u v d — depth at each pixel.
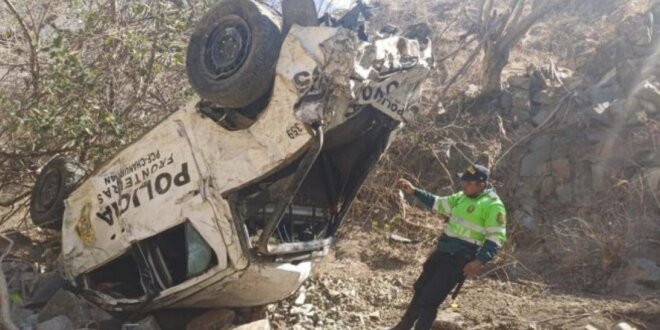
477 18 12.84
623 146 9.52
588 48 12.62
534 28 14.75
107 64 8.16
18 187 8.70
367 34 5.18
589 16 14.41
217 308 6.21
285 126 5.06
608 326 6.34
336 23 5.16
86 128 7.50
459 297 7.31
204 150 5.50
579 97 10.48
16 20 8.16
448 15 15.66
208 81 5.18
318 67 4.84
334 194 5.98
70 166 6.84
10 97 7.89
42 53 8.27
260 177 5.25
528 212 9.45
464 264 5.60
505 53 11.70
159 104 8.62
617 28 11.94
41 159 8.38
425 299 5.59
